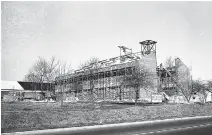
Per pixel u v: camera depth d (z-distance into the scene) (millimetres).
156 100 38250
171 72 44875
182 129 12469
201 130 12078
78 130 12258
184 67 41656
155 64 43406
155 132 11344
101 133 11102
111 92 42156
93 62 43000
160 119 17875
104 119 16859
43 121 14562
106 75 47344
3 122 12992
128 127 13438
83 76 45438
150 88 37094
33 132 11406
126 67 41156
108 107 25750
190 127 13383
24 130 11797
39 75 37156
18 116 14969
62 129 12508
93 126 13695
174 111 23844
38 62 33875
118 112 20312
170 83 44938
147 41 42156
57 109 22188
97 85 45594
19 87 51094
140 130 12086
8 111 18172
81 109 22375
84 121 15609
